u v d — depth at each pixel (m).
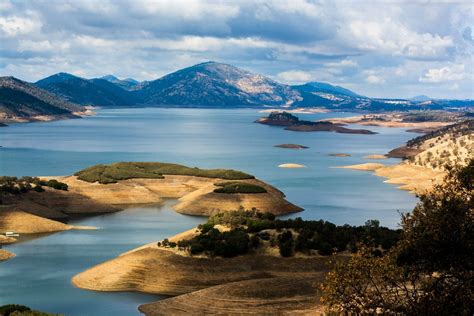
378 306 46.56
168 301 86.81
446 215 46.34
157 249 103.88
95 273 99.81
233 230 109.62
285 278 90.81
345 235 106.94
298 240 103.75
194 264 99.12
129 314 84.31
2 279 100.19
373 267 47.34
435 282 45.97
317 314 77.50
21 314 73.25
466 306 43.69
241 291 86.56
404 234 48.84
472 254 45.06
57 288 95.75
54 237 132.38
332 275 48.38
